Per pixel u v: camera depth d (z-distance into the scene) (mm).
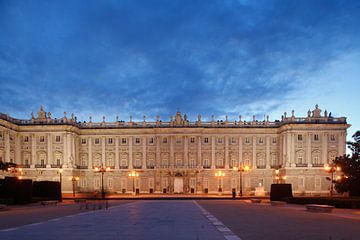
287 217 30578
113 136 102625
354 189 53781
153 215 32469
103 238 18969
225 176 100812
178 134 101250
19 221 27656
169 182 100500
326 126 96125
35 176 97438
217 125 101750
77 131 101812
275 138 102125
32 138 98500
